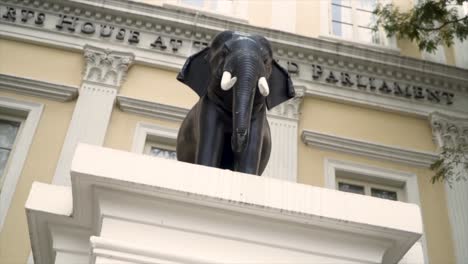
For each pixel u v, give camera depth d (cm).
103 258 280
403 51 1287
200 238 294
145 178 287
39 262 371
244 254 295
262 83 384
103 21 1146
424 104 1197
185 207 293
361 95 1177
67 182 924
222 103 409
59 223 322
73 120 998
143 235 290
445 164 1080
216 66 412
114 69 1080
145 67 1114
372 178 1081
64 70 1073
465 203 1060
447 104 1207
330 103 1164
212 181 293
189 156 449
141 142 1014
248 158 396
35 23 1110
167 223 292
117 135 1014
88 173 284
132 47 1125
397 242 311
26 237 880
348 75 1199
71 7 1144
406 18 1110
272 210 293
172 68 1116
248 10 1279
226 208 293
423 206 1053
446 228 1033
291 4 1317
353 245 309
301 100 1138
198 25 1168
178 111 1054
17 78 1023
